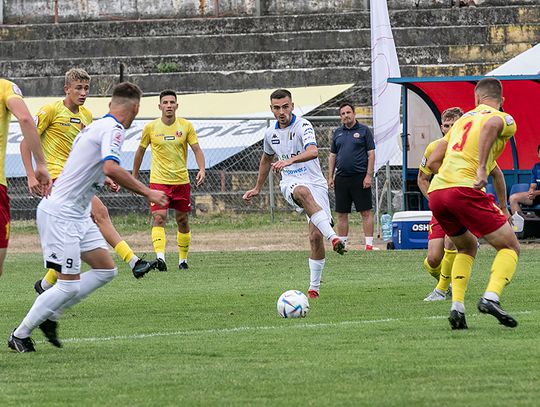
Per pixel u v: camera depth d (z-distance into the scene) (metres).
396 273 32.16
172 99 34.84
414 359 15.66
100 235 18.25
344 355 16.23
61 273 17.05
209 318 22.27
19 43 71.81
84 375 14.98
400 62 67.31
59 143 25.86
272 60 68.69
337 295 26.30
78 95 25.83
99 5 74.12
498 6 70.88
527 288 26.86
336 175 39.91
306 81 67.06
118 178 16.61
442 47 67.50
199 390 13.62
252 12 73.31
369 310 22.98
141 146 35.12
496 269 18.14
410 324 20.05
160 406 12.62
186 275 32.91
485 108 18.72
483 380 13.87
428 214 41.09
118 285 30.09
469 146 18.42
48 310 17.17
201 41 70.75
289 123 25.81
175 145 34.72
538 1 71.06
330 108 60.97
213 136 56.84
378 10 43.66
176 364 15.84
